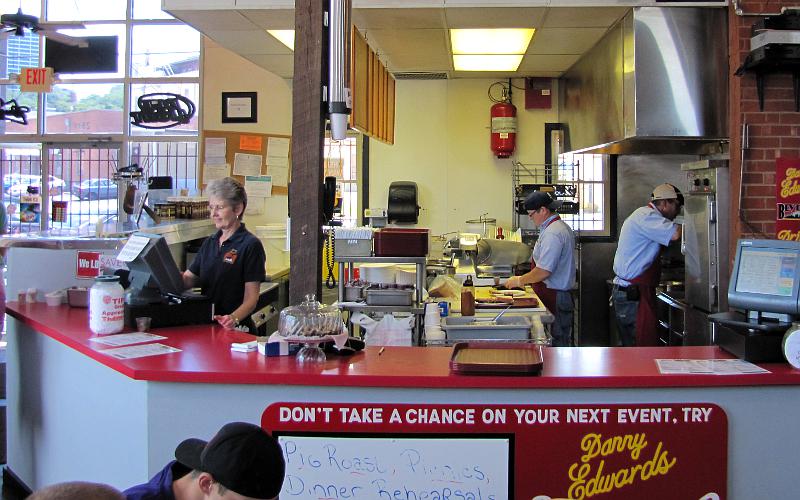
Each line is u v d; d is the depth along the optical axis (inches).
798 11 165.8
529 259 242.2
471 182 274.7
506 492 90.1
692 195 194.1
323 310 101.0
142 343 109.5
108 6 298.7
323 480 91.7
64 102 301.6
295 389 91.4
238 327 134.2
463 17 192.1
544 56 237.0
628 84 190.2
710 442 90.4
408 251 166.7
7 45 303.0
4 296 181.6
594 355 102.1
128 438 100.0
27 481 141.9
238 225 142.9
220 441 53.0
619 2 182.2
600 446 90.0
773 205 176.6
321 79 116.2
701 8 185.9
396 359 99.5
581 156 265.4
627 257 203.5
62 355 123.0
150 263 119.8
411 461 90.6
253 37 214.8
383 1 182.5
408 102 275.7
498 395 89.7
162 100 292.7
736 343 99.7
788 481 91.7
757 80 176.4
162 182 254.4
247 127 283.0
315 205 117.0
